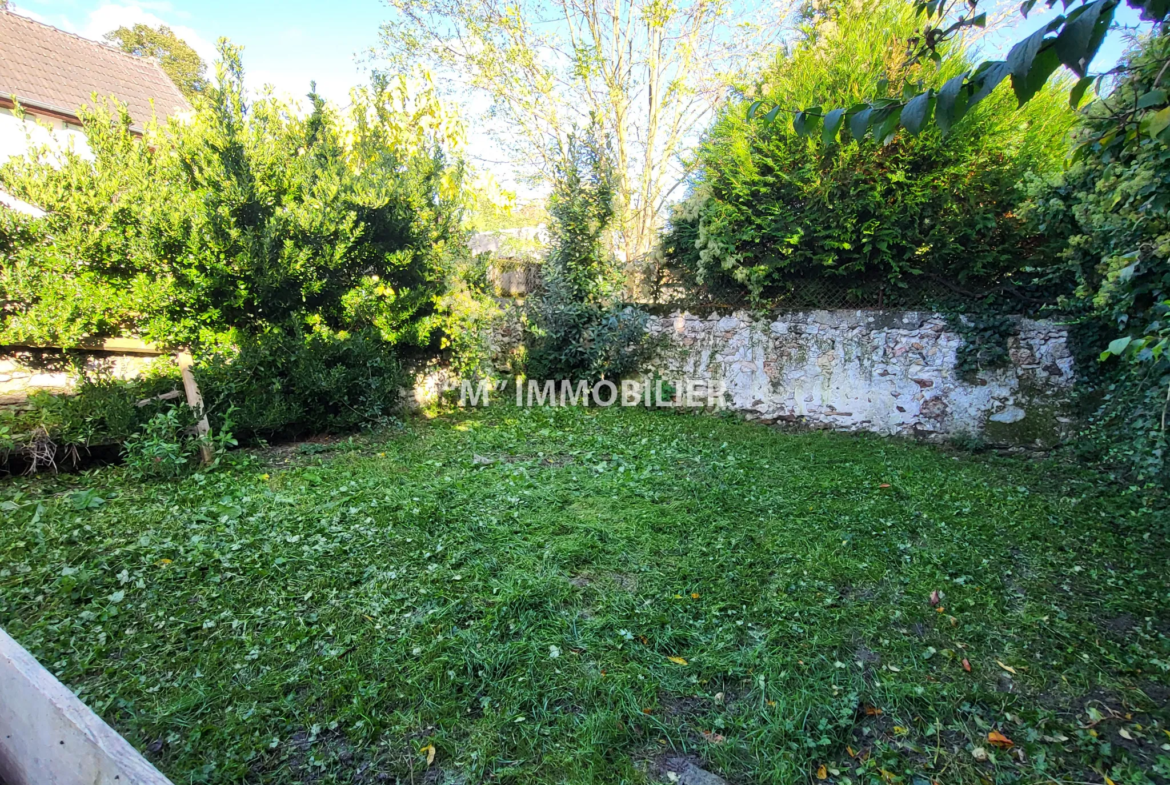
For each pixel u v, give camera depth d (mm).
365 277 6184
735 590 2799
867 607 2695
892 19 5992
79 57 10516
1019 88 1041
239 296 5211
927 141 5703
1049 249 5684
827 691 2109
